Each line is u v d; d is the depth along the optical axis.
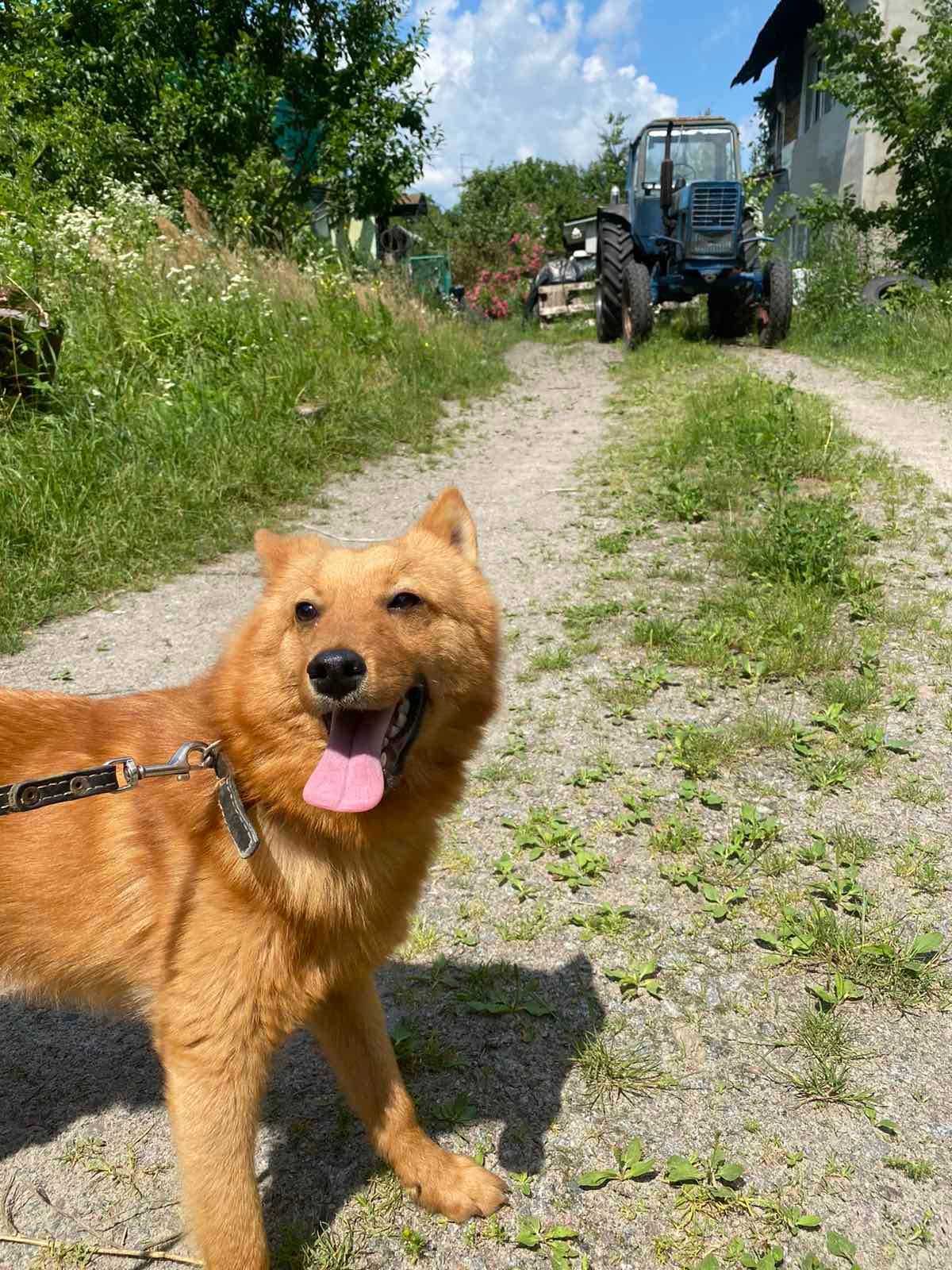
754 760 2.76
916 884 2.20
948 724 2.86
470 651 1.56
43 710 1.56
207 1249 1.29
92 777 1.27
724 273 10.43
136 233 8.30
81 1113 1.71
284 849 1.35
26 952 1.44
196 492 4.95
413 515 5.20
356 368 7.57
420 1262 1.42
